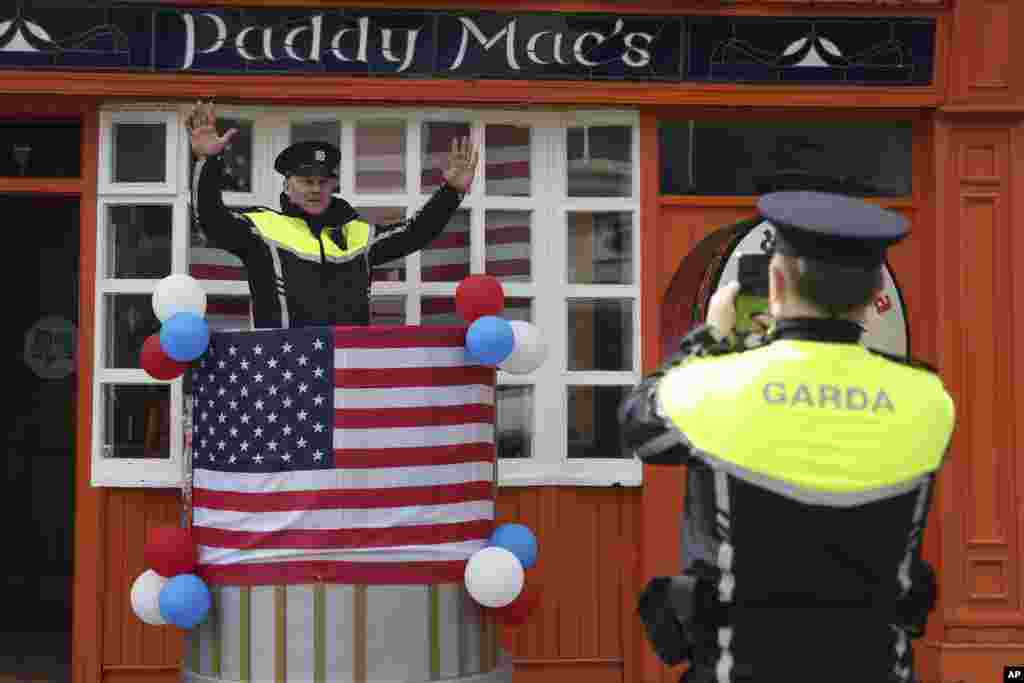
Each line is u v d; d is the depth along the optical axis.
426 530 10.74
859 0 14.82
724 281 15.11
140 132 15.01
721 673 5.97
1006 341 15.12
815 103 15.01
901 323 15.35
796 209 6.19
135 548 14.78
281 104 15.02
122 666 14.67
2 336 17.92
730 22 14.82
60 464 17.92
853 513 5.85
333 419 10.62
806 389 6.00
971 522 14.98
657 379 6.37
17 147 15.21
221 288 15.08
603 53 14.77
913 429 6.02
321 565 10.58
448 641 10.82
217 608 10.88
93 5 14.33
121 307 15.00
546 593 15.04
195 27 14.43
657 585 6.30
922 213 15.48
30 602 17.83
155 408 14.89
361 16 14.51
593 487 15.16
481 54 14.66
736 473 5.88
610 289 15.32
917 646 15.02
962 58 14.98
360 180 15.20
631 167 15.38
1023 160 15.20
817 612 5.95
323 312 11.73
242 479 10.77
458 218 15.24
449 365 10.91
